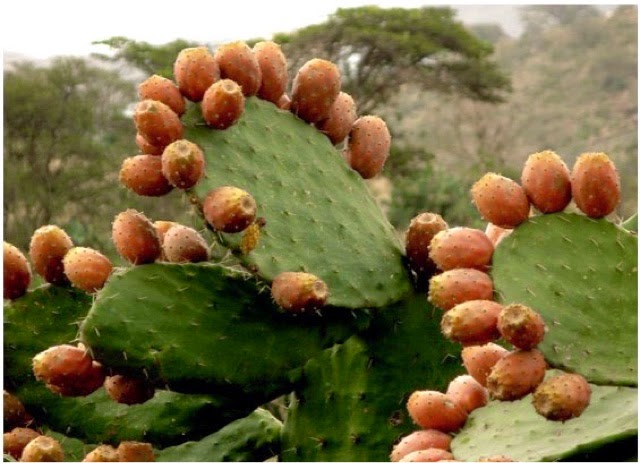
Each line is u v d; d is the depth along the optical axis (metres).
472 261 1.47
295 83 1.76
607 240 1.47
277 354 1.62
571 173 1.50
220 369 1.58
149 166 1.61
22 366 1.66
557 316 1.43
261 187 1.64
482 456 1.42
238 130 1.66
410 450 1.50
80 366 1.56
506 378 1.36
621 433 1.38
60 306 1.67
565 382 1.37
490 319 1.39
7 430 1.67
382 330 1.70
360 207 1.74
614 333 1.43
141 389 1.60
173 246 1.68
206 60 1.64
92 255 1.62
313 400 1.70
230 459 1.75
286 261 1.62
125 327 1.53
